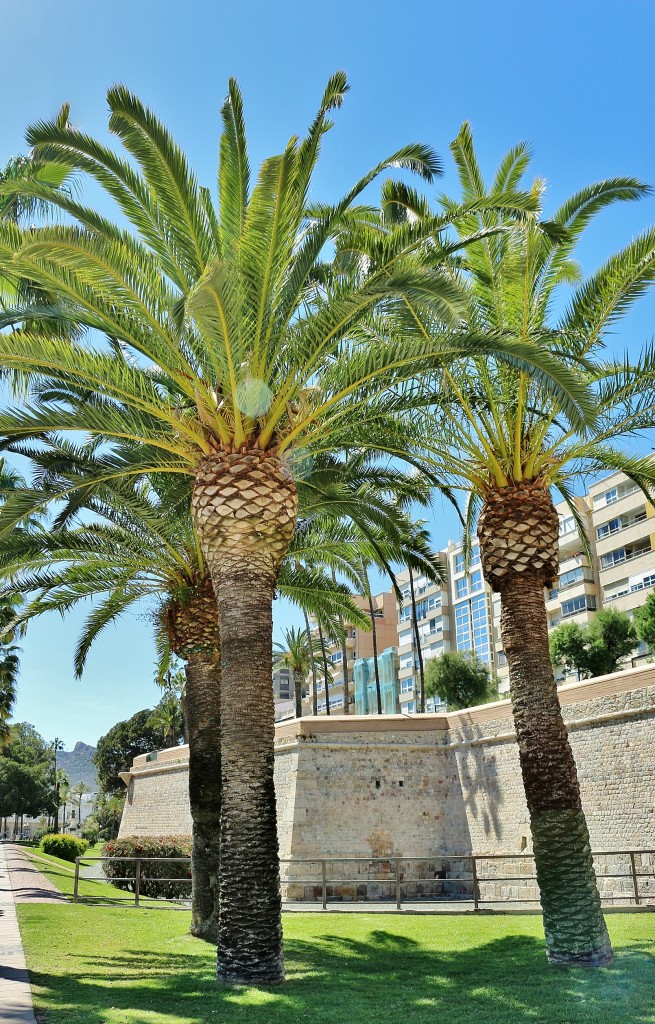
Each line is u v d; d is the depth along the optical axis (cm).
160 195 1143
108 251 1051
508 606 1323
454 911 1827
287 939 1438
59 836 4850
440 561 1775
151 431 1256
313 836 2892
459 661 5881
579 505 6750
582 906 1135
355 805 2950
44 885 2441
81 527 1675
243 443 1200
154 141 1097
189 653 1647
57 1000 870
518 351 1046
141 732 9225
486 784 2827
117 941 1365
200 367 1263
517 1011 857
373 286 1067
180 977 1063
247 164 1209
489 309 1404
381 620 9669
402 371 1248
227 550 1167
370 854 2889
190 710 1622
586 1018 814
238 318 1071
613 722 2342
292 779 2984
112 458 1419
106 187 1188
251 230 1108
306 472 1491
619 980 992
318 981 1052
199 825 1542
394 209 1350
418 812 2967
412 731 3064
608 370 1345
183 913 1828
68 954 1207
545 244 1395
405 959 1222
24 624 1895
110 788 9125
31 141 1120
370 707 9056
